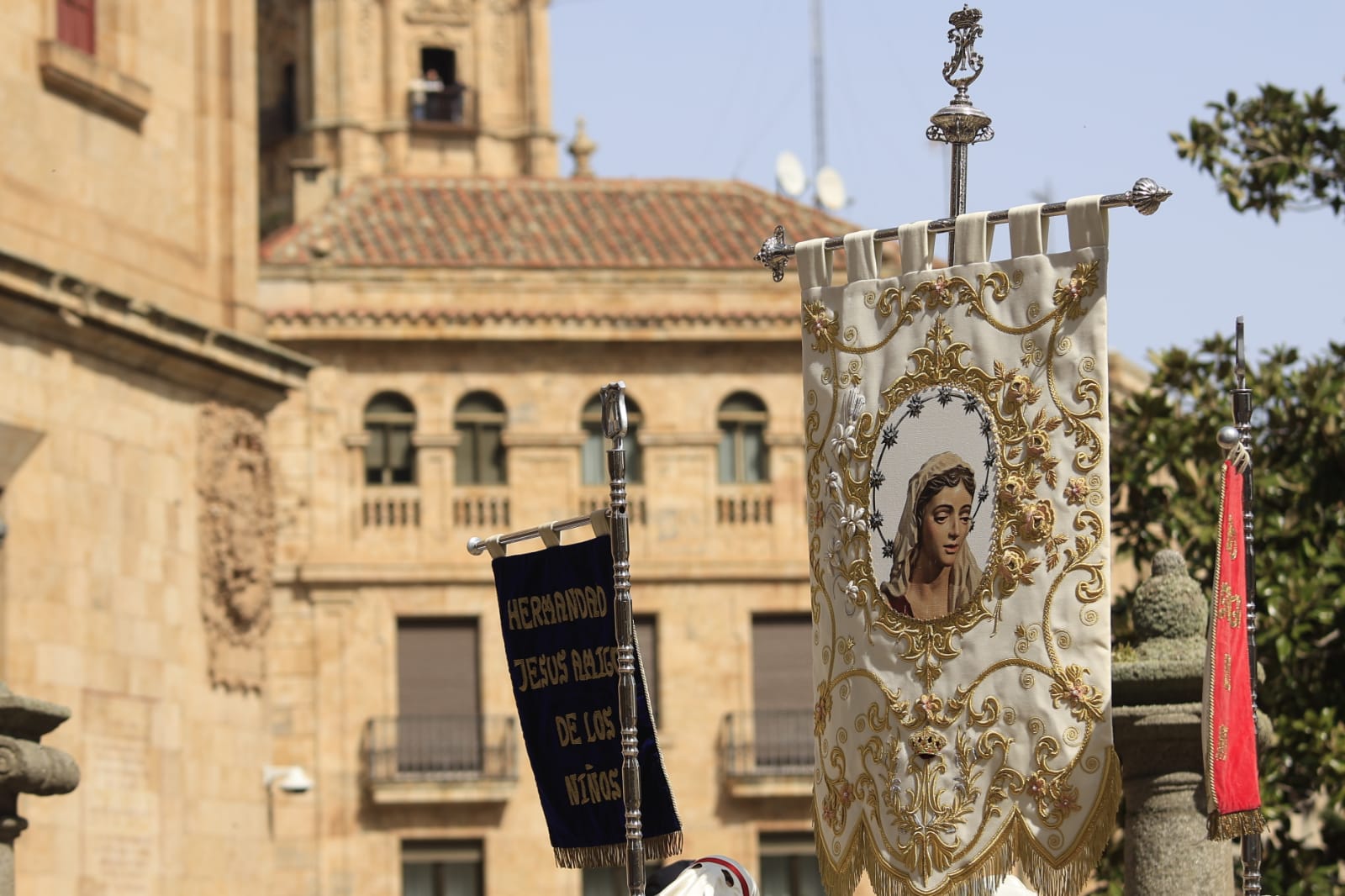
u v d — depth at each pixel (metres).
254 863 45.38
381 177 79.88
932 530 17.73
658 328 73.31
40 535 40.03
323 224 77.31
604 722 18.72
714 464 73.50
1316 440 36.62
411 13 120.31
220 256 46.50
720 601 72.81
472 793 69.44
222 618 44.88
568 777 18.91
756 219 79.44
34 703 20.59
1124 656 20.00
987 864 17.28
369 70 119.75
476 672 71.44
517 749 70.75
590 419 73.69
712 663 72.44
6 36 40.69
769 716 72.44
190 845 43.41
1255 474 36.19
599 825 18.72
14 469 39.59
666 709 72.12
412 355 72.75
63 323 40.41
